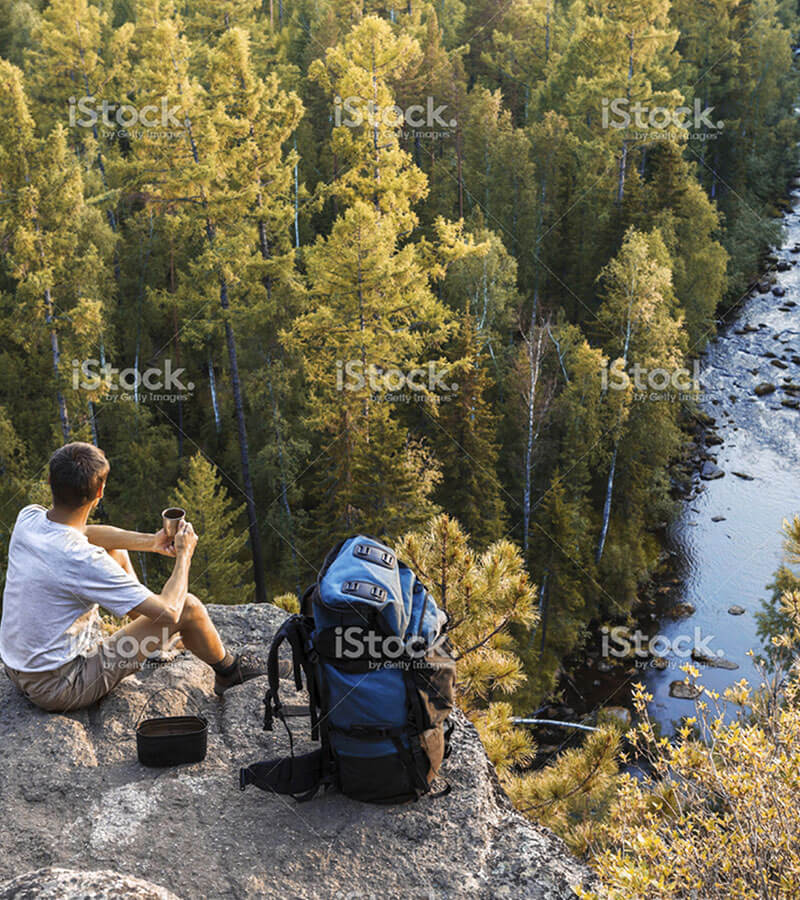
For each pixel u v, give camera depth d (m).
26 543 3.78
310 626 3.53
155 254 42.59
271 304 29.42
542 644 30.03
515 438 38.22
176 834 3.34
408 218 26.95
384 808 3.51
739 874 4.04
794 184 67.69
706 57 65.75
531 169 49.00
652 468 38.56
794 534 6.53
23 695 4.06
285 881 3.15
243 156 29.44
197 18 44.78
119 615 3.77
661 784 4.86
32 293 26.09
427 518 25.33
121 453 36.50
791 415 42.94
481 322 39.00
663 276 36.22
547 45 66.44
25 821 3.38
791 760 4.24
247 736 3.92
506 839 3.48
